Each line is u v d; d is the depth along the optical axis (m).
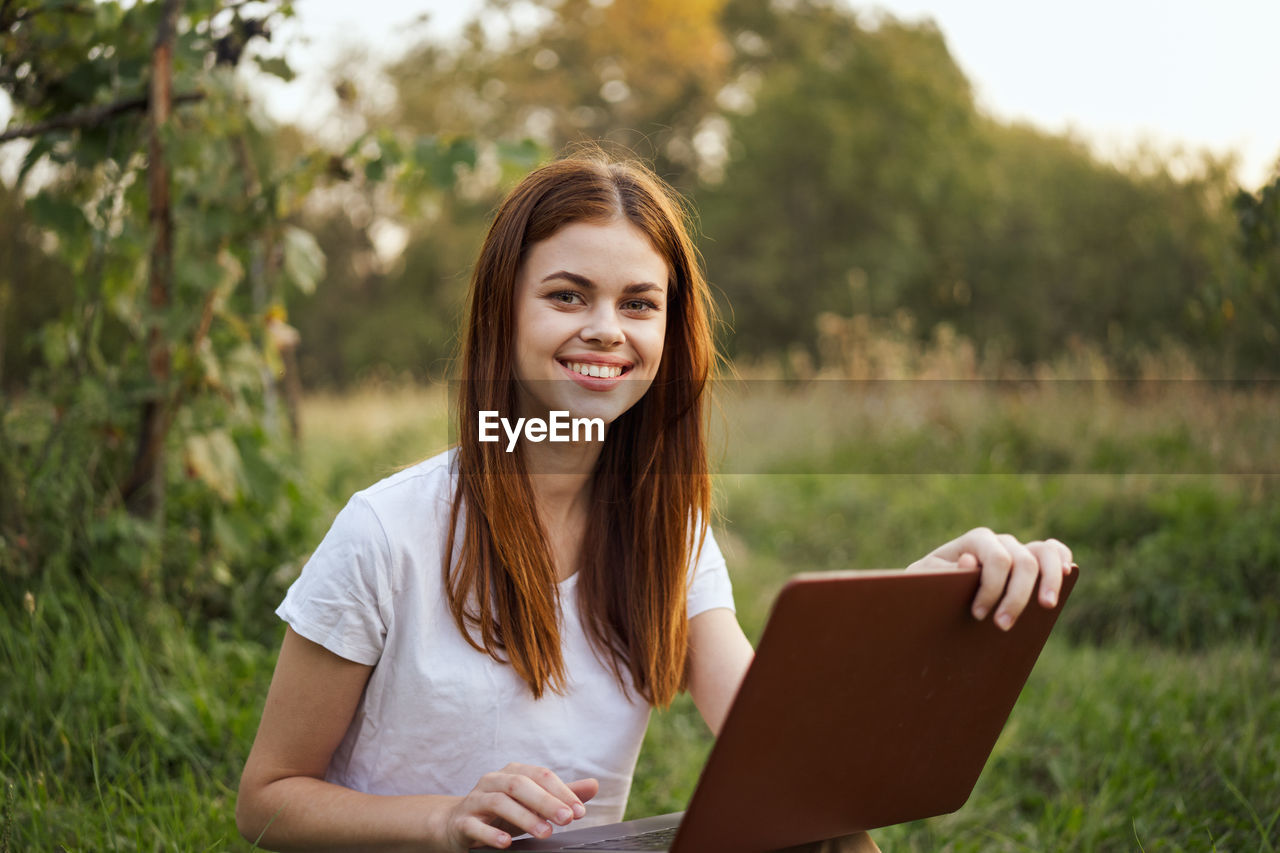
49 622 2.63
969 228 22.20
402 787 1.40
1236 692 3.07
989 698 1.21
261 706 2.56
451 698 1.37
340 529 1.35
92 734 2.25
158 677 2.53
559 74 26.09
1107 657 3.62
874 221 23.42
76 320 3.07
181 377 2.95
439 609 1.37
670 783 2.70
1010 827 2.47
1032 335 19.50
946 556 1.17
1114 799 2.47
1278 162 3.52
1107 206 18.38
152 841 1.96
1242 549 4.38
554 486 1.45
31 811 1.90
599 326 1.36
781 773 1.10
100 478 2.98
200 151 2.88
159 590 2.87
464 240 23.86
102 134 2.96
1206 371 6.54
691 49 27.14
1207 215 8.84
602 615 1.48
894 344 9.69
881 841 2.35
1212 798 2.48
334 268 23.73
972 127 24.59
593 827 1.33
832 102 23.92
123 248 3.01
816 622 1.01
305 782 1.36
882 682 1.10
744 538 6.23
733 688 1.56
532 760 1.41
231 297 3.41
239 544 3.08
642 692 1.48
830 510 6.41
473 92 24.70
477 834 1.19
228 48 3.06
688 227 1.60
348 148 3.18
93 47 2.91
